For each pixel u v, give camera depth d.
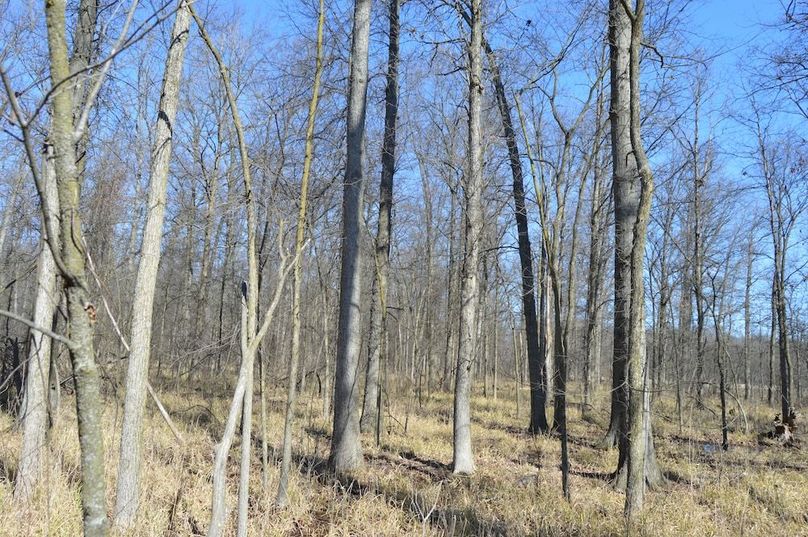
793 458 12.20
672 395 23.98
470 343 8.85
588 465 10.11
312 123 5.93
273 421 11.62
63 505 4.78
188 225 6.55
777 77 7.84
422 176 19.92
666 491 7.94
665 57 8.60
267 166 5.83
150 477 5.99
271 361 16.19
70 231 1.97
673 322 16.91
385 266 12.47
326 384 13.31
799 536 6.18
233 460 7.89
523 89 7.88
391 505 6.45
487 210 12.63
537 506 6.64
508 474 8.70
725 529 6.11
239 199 5.18
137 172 11.41
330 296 14.95
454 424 8.77
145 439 7.77
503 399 23.88
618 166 8.73
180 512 5.27
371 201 12.44
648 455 8.38
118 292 8.55
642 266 6.16
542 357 13.72
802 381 36.84
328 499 6.44
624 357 8.37
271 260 13.83
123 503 4.73
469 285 8.93
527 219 14.10
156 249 5.13
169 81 5.30
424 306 23.28
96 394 2.03
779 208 20.58
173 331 15.49
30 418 5.22
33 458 5.16
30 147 1.74
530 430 13.95
